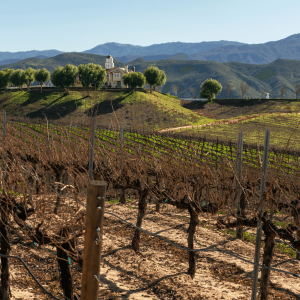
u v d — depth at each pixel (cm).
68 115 6619
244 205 877
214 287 672
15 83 8675
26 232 425
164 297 609
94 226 269
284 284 710
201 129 5138
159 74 9300
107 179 928
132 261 782
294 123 5366
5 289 491
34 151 1054
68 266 436
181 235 1017
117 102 7425
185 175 763
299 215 697
